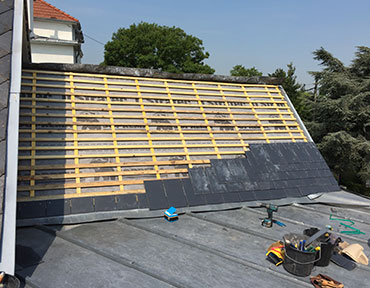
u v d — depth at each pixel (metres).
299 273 4.51
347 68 22.27
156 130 8.04
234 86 10.52
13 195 3.83
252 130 9.22
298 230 6.24
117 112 8.07
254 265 4.77
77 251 4.97
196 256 5.02
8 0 5.13
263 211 7.13
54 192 6.21
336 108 19.89
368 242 5.89
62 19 25.98
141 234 5.69
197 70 36.75
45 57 25.67
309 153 9.04
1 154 3.95
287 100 10.72
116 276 4.32
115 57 37.38
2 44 4.67
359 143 18.72
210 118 8.96
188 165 7.64
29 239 5.27
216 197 7.16
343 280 4.55
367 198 8.94
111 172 6.82
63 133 7.10
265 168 8.16
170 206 6.68
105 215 6.14
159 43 36.66
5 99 4.26
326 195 8.14
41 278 4.16
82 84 8.29
